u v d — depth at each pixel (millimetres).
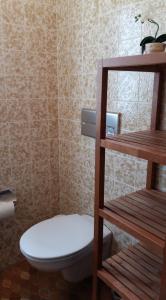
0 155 1724
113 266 1127
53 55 1819
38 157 1909
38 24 1708
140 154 854
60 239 1465
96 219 1104
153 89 1206
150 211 1056
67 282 1752
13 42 1630
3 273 1842
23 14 1636
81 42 1600
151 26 1191
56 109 1922
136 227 945
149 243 884
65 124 1883
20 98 1731
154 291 988
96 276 1149
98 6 1439
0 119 1675
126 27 1310
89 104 1629
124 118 1415
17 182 1843
